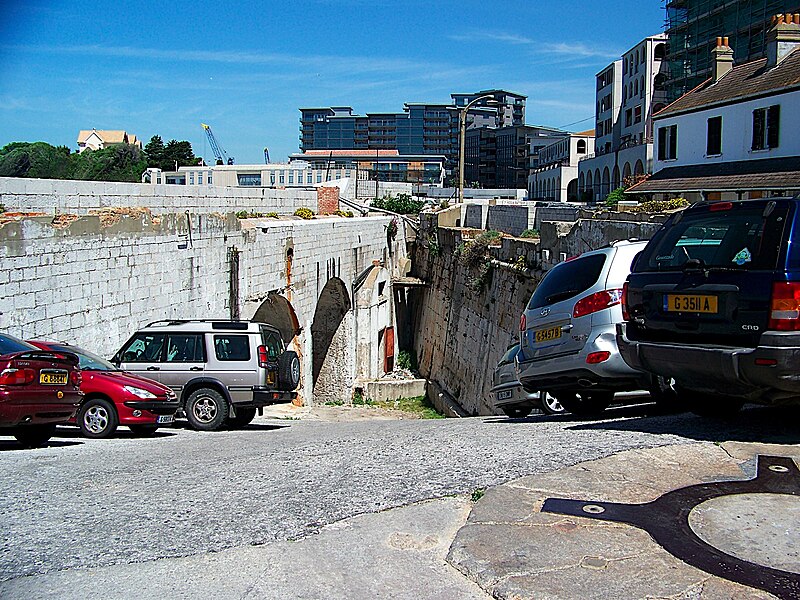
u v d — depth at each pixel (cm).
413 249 4209
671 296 802
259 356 1546
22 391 959
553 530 551
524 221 3072
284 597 466
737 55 4712
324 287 3069
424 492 653
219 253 2100
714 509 583
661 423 880
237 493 678
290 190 3528
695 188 2869
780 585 460
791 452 723
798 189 2352
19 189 1488
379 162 12762
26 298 1362
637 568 486
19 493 709
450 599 463
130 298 1684
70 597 467
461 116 4403
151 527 590
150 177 7500
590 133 9556
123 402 1254
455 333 3244
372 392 3478
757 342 719
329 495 657
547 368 1050
